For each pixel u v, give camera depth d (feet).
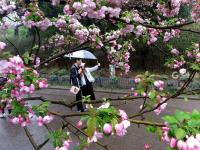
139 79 12.48
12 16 18.25
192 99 45.42
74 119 33.68
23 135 31.09
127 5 21.48
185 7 57.72
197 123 6.56
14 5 15.96
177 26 18.51
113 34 28.66
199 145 6.32
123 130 7.53
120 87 56.65
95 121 7.32
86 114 8.11
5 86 11.60
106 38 28.81
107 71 66.23
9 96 11.41
